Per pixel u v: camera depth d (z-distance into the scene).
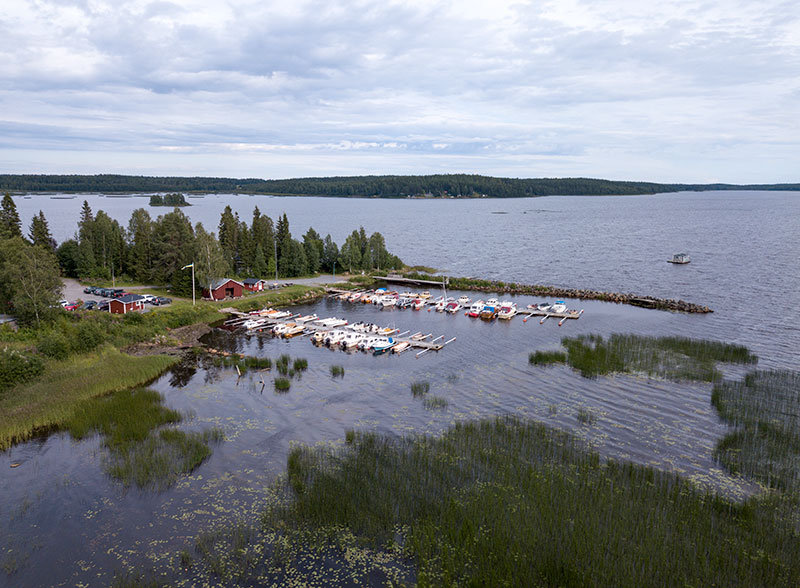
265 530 34.34
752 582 28.55
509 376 62.38
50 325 75.69
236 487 39.28
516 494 36.69
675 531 32.56
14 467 42.16
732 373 60.72
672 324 85.50
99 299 99.19
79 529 34.72
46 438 47.03
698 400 53.75
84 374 59.53
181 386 60.28
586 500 35.62
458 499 36.34
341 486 38.16
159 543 33.41
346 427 49.19
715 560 30.16
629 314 94.00
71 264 122.88
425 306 105.19
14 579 30.36
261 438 47.12
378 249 143.25
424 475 39.38
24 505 37.12
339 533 33.88
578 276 136.12
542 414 51.28
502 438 45.22
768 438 44.94
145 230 122.50
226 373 64.69
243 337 82.56
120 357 65.94
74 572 30.95
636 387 57.31
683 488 37.12
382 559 31.77
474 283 122.12
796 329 81.38
